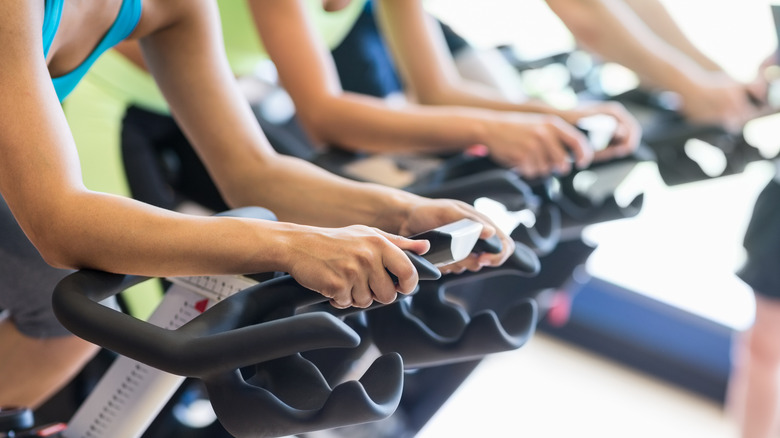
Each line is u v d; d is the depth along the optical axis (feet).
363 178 5.85
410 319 3.86
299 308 3.52
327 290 3.18
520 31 13.56
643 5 8.91
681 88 7.46
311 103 6.42
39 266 5.02
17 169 3.21
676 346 12.54
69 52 4.03
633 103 7.83
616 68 12.75
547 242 5.06
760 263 9.15
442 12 13.88
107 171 7.27
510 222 8.55
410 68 7.66
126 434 4.46
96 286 3.25
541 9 13.38
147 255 3.23
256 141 4.53
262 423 3.04
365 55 9.02
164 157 7.82
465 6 13.78
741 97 7.38
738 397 9.78
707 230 12.68
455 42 9.13
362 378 3.16
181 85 4.44
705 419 11.65
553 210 5.37
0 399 5.41
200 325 3.09
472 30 13.82
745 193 12.44
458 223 3.67
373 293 3.23
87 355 5.62
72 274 3.26
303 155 7.92
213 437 6.38
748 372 9.55
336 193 4.40
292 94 6.50
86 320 3.06
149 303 6.65
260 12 6.44
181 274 3.31
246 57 7.97
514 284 6.08
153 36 4.41
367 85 9.00
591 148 6.21
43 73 3.31
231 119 4.48
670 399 12.05
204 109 4.45
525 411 11.07
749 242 9.30
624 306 12.91
